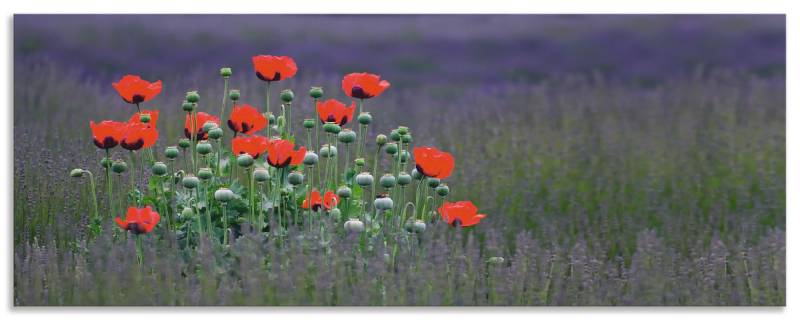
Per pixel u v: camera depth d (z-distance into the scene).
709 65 13.59
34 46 12.25
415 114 9.85
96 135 4.80
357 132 7.07
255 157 4.84
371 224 5.01
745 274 5.27
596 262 5.34
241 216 5.17
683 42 14.14
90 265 4.84
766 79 12.17
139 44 12.52
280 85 9.31
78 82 10.54
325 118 5.01
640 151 8.84
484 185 7.34
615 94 11.54
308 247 4.66
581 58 14.18
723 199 7.41
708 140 9.19
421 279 4.62
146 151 5.55
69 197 5.76
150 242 4.82
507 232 6.77
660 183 7.75
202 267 4.55
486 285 4.94
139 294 4.52
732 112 9.88
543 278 4.94
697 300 4.94
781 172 8.07
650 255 5.25
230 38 12.98
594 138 9.17
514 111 10.34
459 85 12.91
